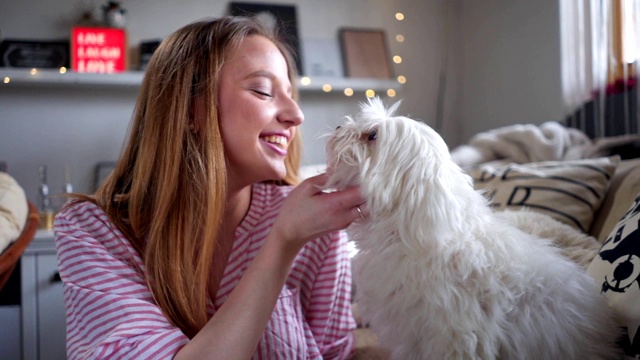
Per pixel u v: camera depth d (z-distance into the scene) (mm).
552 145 1881
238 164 973
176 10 2861
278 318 967
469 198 882
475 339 796
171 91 925
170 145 900
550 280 855
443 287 819
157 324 777
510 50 2732
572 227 1393
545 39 2469
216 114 925
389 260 871
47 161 2709
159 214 881
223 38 961
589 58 2109
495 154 2055
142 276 872
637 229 935
